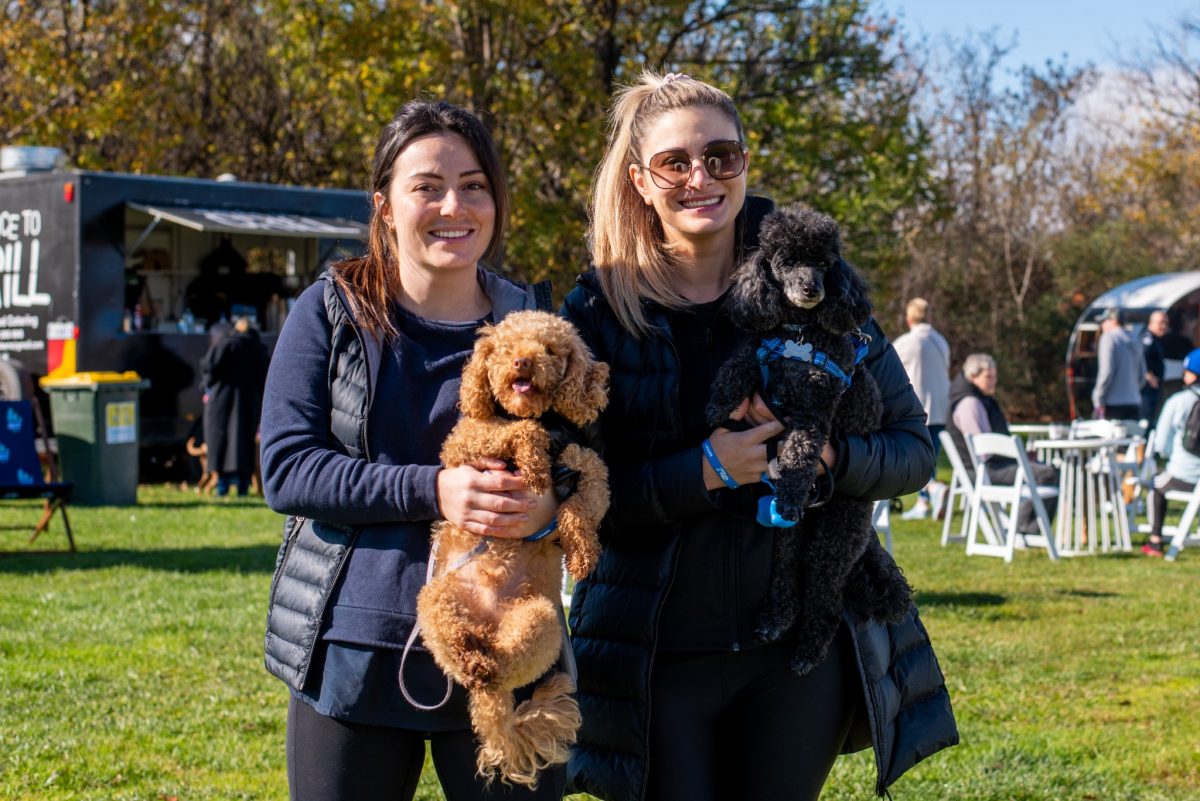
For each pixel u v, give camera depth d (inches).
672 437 120.5
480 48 823.7
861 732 126.9
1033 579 388.5
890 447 122.6
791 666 117.6
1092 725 232.4
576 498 105.1
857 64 893.8
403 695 103.7
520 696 106.9
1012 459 458.0
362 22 754.2
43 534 439.8
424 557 107.3
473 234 112.5
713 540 118.7
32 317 578.6
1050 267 1365.7
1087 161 1504.7
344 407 110.4
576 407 106.0
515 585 105.5
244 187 615.5
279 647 110.2
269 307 669.3
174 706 232.8
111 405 530.3
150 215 622.2
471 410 106.4
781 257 117.6
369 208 118.5
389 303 112.3
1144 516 574.9
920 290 1314.0
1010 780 200.2
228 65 1019.9
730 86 842.8
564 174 850.8
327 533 110.3
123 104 839.7
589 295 125.1
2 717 223.6
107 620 299.1
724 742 122.0
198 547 414.3
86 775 195.9
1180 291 971.3
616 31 812.6
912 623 126.6
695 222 122.4
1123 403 732.7
